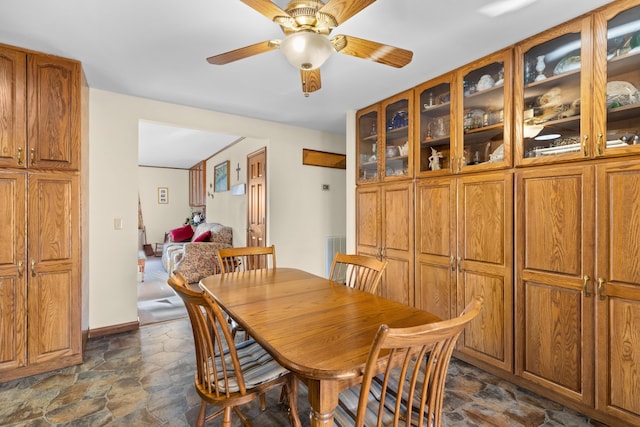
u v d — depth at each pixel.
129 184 3.00
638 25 1.63
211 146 5.84
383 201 3.04
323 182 4.48
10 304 2.10
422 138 2.71
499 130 2.24
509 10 1.70
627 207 1.61
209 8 1.69
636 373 1.58
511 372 2.09
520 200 2.04
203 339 1.30
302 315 1.44
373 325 1.32
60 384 2.07
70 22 1.82
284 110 3.44
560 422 1.73
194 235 6.66
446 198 2.47
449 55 2.20
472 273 2.29
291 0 1.44
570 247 1.81
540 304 1.94
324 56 1.51
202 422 1.48
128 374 2.21
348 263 2.18
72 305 2.31
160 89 2.83
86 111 2.62
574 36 1.82
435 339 0.89
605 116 1.69
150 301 3.98
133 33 1.94
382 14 1.73
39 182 2.18
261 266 4.01
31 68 2.15
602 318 1.69
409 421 0.98
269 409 1.85
